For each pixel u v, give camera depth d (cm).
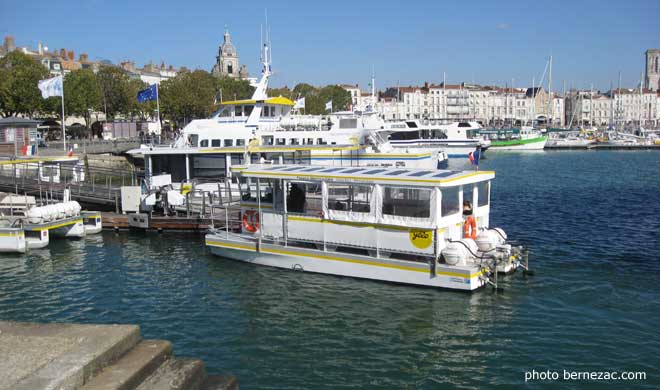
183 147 3988
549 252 2683
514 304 1945
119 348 803
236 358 1580
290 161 3772
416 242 2077
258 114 4019
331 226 2259
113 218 3291
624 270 2361
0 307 2022
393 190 2106
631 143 12169
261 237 2472
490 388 1404
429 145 7594
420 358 1568
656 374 1455
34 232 2930
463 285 1998
